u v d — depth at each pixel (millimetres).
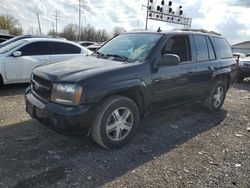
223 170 3789
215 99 6395
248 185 3457
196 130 5258
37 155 3871
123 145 4301
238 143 4770
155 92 4605
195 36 5637
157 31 5188
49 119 3811
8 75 7852
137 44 4926
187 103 5562
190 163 3936
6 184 3189
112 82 3943
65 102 3721
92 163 3756
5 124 5008
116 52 4977
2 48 8375
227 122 5883
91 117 3799
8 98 7039
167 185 3359
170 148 4379
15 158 3758
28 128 4809
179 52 5156
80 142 4332
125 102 4148
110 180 3395
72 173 3490
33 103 4086
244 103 7961
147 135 4828
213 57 6090
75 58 4918
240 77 12805
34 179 3314
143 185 3334
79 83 3693
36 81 4242
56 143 4262
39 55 8352
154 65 4547
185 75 5133
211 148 4488
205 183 3447
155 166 3789
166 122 5570
